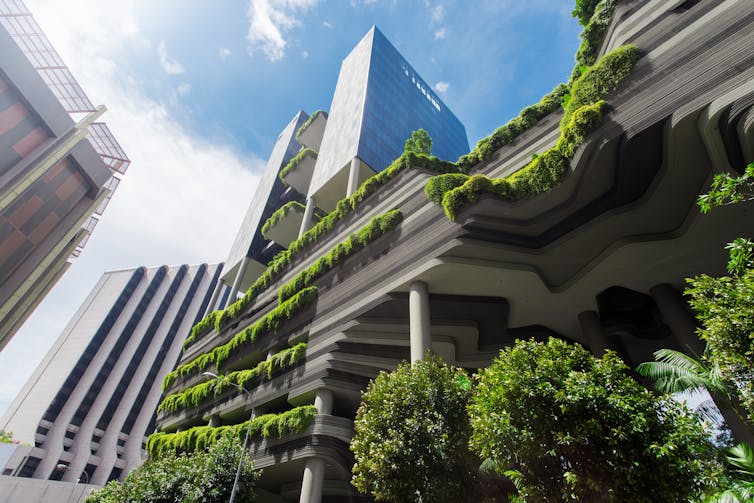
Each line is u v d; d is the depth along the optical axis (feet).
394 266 77.36
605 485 26.37
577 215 63.31
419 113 182.09
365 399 50.60
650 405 27.68
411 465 40.34
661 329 77.97
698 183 54.85
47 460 248.52
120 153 136.46
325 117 196.95
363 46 187.83
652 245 62.39
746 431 43.19
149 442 132.46
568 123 58.65
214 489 71.26
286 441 83.25
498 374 32.04
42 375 290.76
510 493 40.52
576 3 75.87
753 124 43.45
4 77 92.07
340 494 83.71
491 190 64.39
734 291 28.81
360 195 99.35
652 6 56.95
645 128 51.13
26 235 94.79
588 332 76.74
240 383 111.34
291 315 102.63
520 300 76.18
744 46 46.09
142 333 326.24
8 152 90.84
